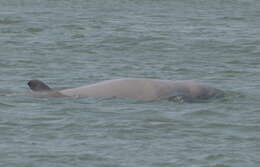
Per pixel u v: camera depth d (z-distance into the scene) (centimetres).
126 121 5994
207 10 17812
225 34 12575
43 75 8456
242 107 6575
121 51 10550
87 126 5822
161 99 6888
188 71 8906
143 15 16062
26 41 11350
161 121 6016
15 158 4947
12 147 5200
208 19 15312
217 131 5719
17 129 5706
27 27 13100
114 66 9194
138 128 5772
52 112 6306
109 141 5394
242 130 5750
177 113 6309
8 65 9062
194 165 4853
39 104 6631
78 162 4891
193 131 5712
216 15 16325
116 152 5116
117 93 7000
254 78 8369
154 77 8506
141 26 13650
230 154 5081
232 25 14175
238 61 9681
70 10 17100
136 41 11469
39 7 17588
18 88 7588
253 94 7269
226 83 8056
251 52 10481
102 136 5528
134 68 9069
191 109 6462
